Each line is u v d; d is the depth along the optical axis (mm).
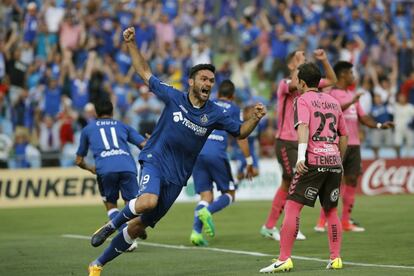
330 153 27141
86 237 40969
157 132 25984
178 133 25719
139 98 69625
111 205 36688
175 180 25891
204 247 35938
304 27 85438
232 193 38062
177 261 31000
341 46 82812
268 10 89688
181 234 41844
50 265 30422
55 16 78188
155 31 80312
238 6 90812
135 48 26156
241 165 51469
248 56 84438
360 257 31312
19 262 31312
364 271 26906
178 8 86438
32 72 72312
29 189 62219
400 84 80312
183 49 80312
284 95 37156
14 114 68625
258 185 66250
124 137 36406
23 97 68812
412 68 82375
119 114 71750
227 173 37750
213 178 37562
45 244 37562
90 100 71000
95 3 79875
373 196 65750
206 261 30859
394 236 38375
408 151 70812
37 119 68938
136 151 65062
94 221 49969
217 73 76312
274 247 35406
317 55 35281
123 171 35750
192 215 52938
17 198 61844
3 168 63219
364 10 86750
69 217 52781
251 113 25844
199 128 25797
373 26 85750
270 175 66750
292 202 27156
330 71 35344
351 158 40750
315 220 47312
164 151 25812
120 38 78562
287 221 27047
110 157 35906
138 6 81500
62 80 71000
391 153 70500
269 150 68250
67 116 66750
